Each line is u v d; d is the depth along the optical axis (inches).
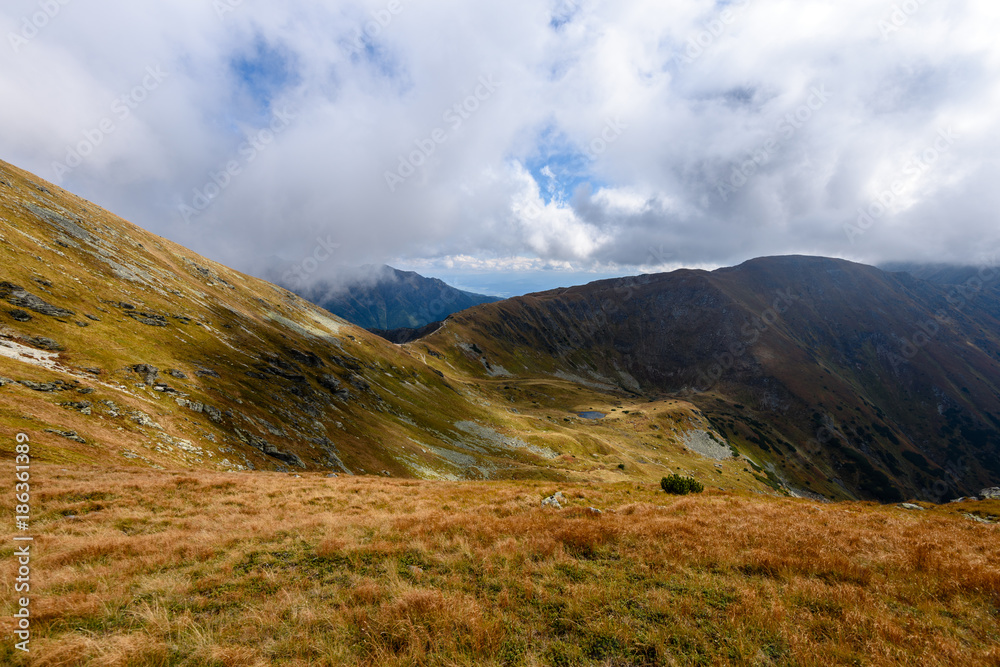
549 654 284.0
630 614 333.4
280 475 1312.7
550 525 568.4
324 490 976.3
